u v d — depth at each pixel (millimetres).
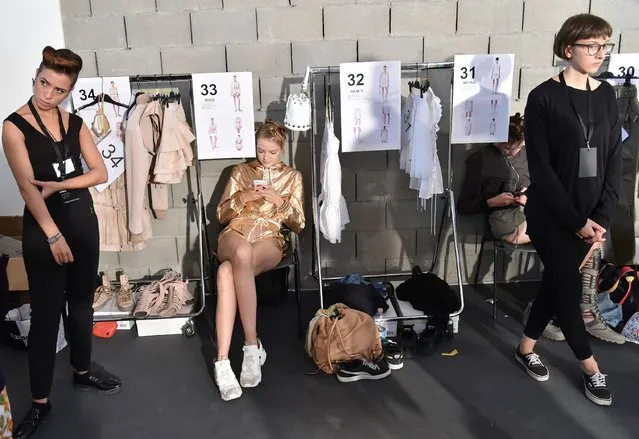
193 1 3475
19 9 3441
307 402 2703
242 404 2701
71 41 3520
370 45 3570
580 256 2504
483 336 3275
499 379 2848
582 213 2439
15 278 3264
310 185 3750
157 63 3557
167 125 3268
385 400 2701
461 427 2492
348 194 3779
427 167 3299
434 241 3883
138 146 3268
